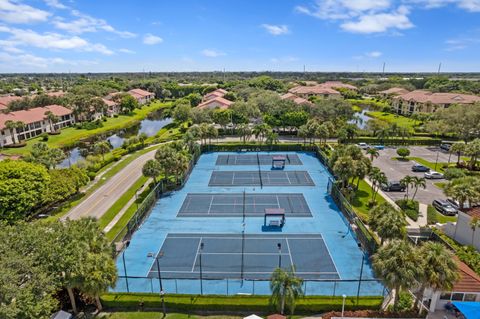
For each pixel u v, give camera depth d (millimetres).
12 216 37375
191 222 43094
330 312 25688
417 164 63000
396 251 23375
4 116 87875
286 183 57688
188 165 60219
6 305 18281
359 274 31812
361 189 53406
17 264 20031
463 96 112125
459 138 84875
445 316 25578
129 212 44938
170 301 27000
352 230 40406
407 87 180750
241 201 49938
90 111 116500
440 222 41469
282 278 24266
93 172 59406
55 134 96188
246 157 74438
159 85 197500
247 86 161250
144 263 33844
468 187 38094
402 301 26641
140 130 112938
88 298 27172
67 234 24719
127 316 26203
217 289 29656
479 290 25828
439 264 22875
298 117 90500
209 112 98062
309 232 40219
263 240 38312
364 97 180000
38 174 41375
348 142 84062
